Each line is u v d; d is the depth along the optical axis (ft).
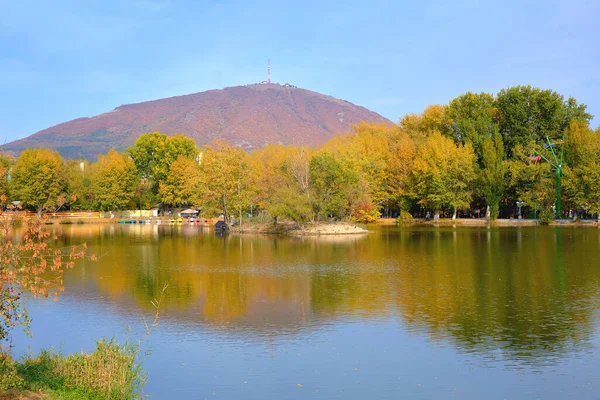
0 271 48.78
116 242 211.41
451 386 54.44
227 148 289.12
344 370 59.00
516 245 180.86
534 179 314.96
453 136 372.79
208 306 88.22
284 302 90.99
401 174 354.13
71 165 455.63
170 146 458.09
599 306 85.92
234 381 55.98
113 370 50.37
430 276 116.57
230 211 294.25
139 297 95.50
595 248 167.84
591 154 299.17
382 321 78.13
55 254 54.90
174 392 53.16
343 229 250.78
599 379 55.67
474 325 75.56
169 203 440.04
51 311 84.89
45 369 50.49
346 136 445.37
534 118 341.41
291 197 252.42
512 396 51.88
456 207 336.49
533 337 69.77
